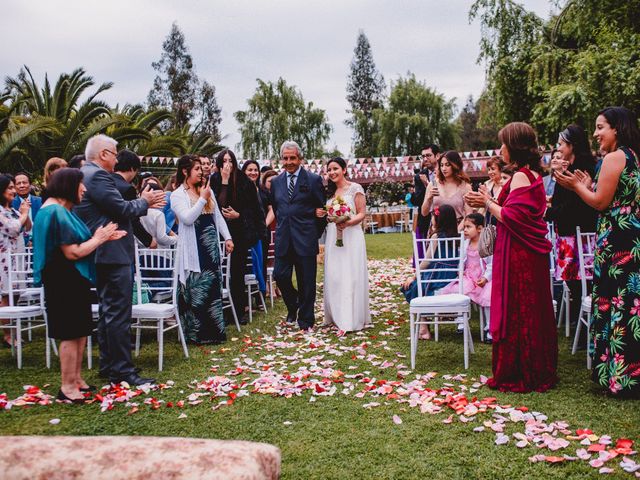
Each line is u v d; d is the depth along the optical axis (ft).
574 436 10.14
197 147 96.32
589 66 29.73
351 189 20.22
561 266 16.24
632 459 9.17
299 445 10.28
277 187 20.79
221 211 21.06
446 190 20.03
